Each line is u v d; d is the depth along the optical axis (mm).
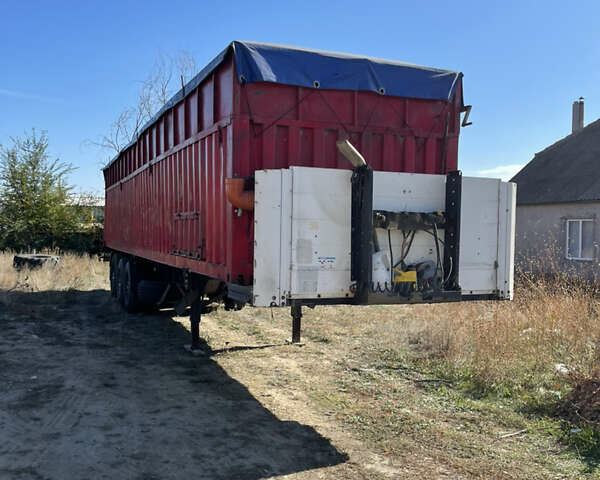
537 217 17672
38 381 5926
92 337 8414
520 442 4465
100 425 4684
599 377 5113
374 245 4906
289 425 4824
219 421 4891
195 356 7250
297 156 5301
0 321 9359
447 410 5227
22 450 4094
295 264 4586
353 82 5406
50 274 15180
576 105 21734
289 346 7832
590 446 4262
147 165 9430
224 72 5391
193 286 7277
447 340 7387
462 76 6012
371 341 8086
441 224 5145
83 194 26688
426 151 5844
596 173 16641
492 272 5406
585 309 7547
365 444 4426
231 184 4863
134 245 10812
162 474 3793
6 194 25062
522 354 6492
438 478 3816
